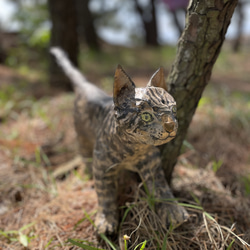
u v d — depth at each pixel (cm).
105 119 53
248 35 446
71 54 138
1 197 67
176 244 49
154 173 53
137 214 52
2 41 212
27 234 56
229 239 50
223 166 77
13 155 83
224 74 215
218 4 45
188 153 80
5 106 116
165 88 48
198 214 55
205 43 48
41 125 102
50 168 77
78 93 69
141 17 351
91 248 46
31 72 178
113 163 51
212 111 103
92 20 267
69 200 63
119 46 303
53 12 133
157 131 40
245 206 59
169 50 297
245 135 89
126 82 43
